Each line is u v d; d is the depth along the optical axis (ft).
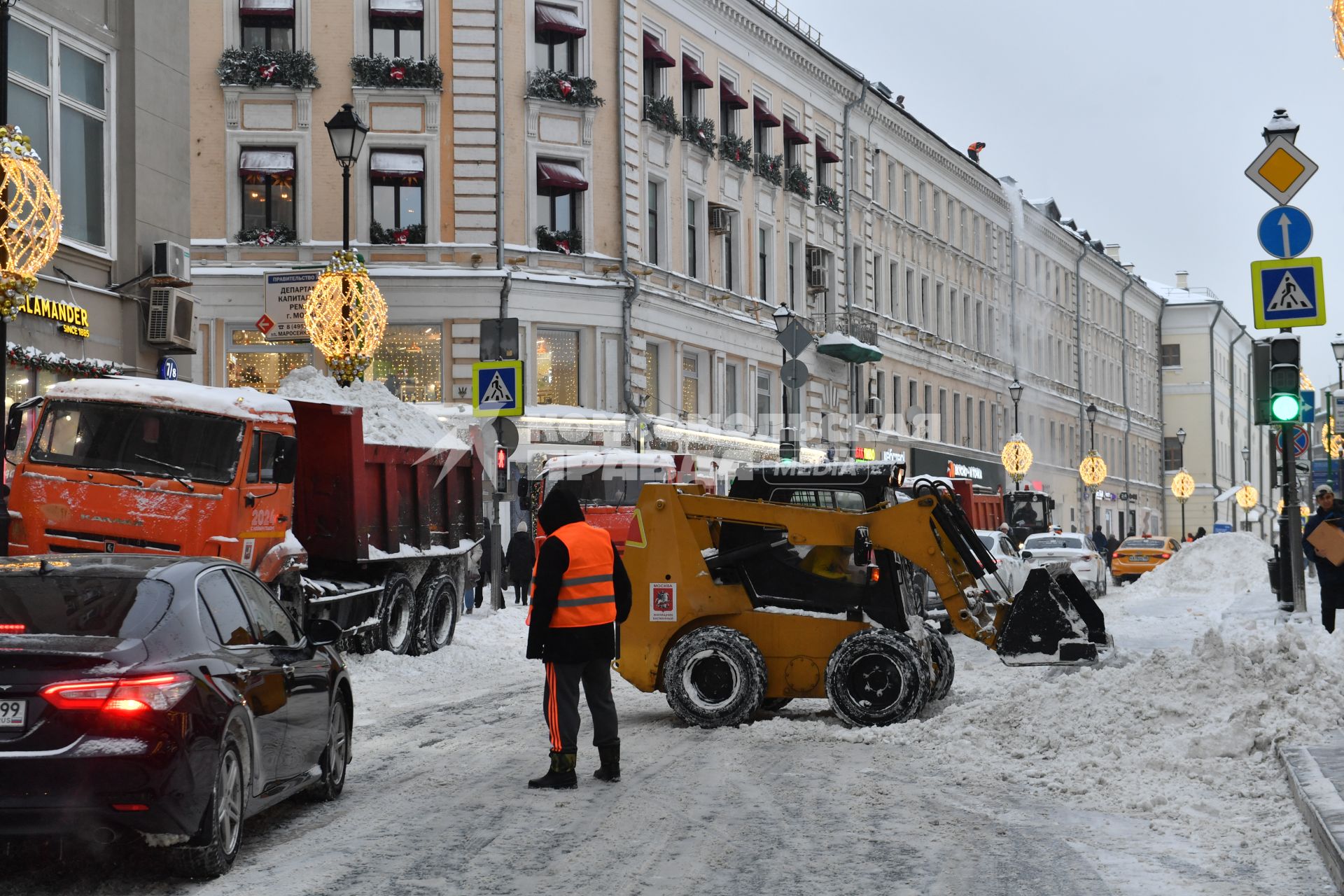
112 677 22.74
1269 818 28.43
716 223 154.30
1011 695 41.68
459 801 31.53
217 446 51.01
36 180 52.85
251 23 127.03
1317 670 38.32
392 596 65.10
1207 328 350.84
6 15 53.36
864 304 190.29
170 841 22.94
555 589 33.06
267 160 124.57
